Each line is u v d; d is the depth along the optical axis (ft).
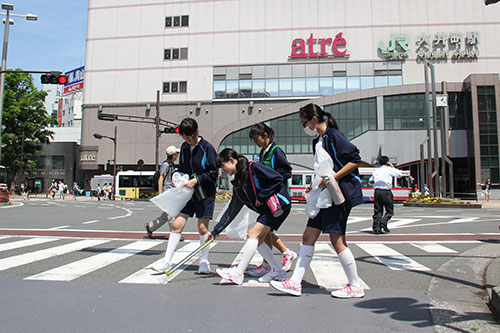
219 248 19.81
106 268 14.52
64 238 22.91
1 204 60.29
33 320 8.74
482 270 14.71
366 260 16.84
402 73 103.40
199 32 112.16
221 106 108.99
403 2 105.09
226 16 111.45
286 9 109.09
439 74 102.06
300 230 28.78
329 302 10.37
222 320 8.85
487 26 102.37
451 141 99.04
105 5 117.08
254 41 109.50
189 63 111.55
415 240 23.30
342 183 10.59
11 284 12.02
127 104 112.88
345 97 100.99
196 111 110.11
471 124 95.50
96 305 9.92
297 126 102.94
